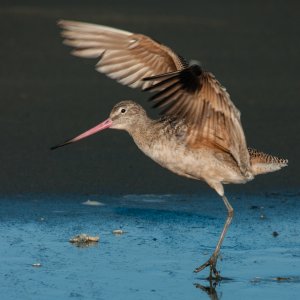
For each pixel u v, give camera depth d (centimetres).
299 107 2139
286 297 1152
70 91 2267
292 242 1352
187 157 1278
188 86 1102
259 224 1430
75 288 1166
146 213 1478
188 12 3325
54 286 1170
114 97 2209
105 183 1623
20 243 1323
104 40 1301
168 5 3459
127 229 1398
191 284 1193
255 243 1347
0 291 1151
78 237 1334
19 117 2016
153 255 1290
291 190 1612
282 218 1462
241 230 1404
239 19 3238
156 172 1692
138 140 1333
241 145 1222
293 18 3288
